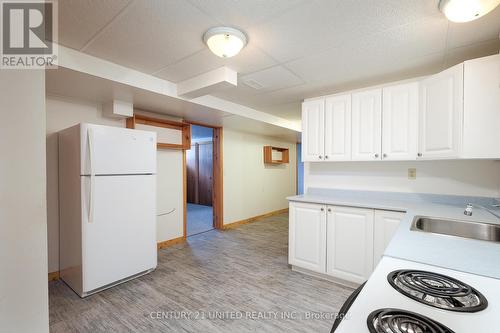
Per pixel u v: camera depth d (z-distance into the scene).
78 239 2.23
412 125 2.25
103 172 2.30
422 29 1.65
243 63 2.20
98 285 2.26
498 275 0.82
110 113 2.87
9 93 0.99
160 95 2.63
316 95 3.13
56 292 2.31
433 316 0.59
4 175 0.98
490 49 1.92
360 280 2.33
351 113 2.60
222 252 3.46
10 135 0.99
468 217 1.73
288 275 2.69
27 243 1.03
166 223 3.75
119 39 1.80
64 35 1.74
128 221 2.50
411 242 1.17
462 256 0.99
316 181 3.16
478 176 2.21
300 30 1.67
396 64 2.20
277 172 6.48
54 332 1.75
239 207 5.24
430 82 2.05
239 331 1.76
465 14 1.35
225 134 4.90
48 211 2.58
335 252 2.47
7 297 0.98
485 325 0.56
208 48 1.93
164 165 3.73
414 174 2.51
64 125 2.68
